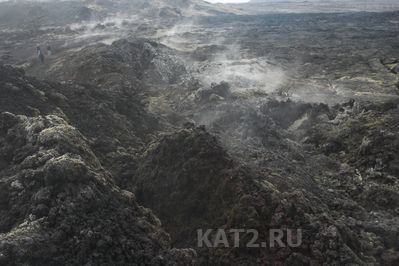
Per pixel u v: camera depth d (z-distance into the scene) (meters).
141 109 22.52
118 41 41.38
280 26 78.00
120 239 10.22
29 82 18.97
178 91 29.66
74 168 11.29
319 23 79.19
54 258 9.55
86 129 17.97
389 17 79.62
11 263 9.22
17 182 11.52
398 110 21.83
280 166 17.31
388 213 15.01
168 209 13.48
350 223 13.82
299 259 10.57
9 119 14.31
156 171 14.68
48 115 15.43
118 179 15.12
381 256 12.25
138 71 36.66
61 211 10.41
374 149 18.52
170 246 11.36
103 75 32.16
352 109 23.56
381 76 38.41
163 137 15.98
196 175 13.85
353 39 57.81
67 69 36.53
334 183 17.27
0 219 10.81
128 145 18.08
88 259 9.62
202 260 11.38
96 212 10.71
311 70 42.41
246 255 11.06
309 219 11.66
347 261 10.61
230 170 13.49
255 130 21.48
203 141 14.79
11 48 56.41
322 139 21.70
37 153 12.42
